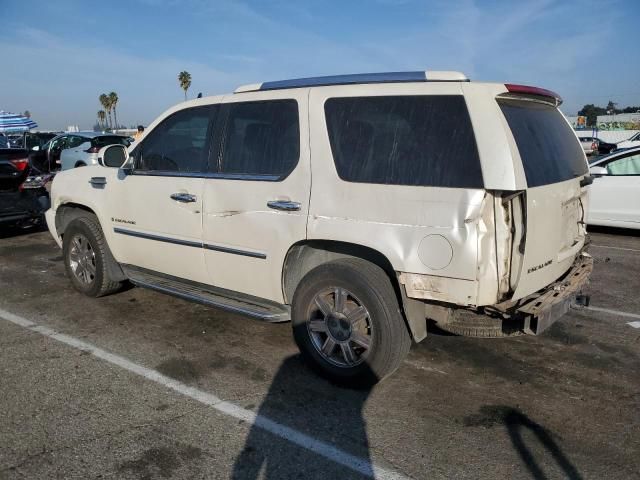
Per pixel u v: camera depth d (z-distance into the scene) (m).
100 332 4.64
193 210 4.25
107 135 16.52
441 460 2.88
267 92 3.97
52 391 3.59
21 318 4.99
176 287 4.62
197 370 3.92
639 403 3.49
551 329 4.76
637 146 9.00
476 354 4.23
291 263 3.79
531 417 3.32
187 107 4.48
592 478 2.75
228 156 4.12
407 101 3.34
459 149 3.11
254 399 3.51
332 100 3.61
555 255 3.42
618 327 4.82
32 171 8.59
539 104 3.66
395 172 3.29
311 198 3.57
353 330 3.52
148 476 2.73
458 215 3.05
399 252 3.23
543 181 3.22
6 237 9.12
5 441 3.01
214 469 2.80
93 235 5.28
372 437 3.09
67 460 2.85
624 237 8.94
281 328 4.76
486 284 3.04
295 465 2.84
